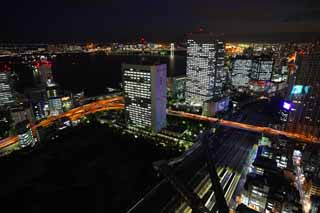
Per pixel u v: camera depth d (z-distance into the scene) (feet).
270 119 595.88
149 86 495.82
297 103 472.44
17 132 510.17
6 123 578.25
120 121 620.49
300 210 247.91
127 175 330.75
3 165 365.20
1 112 600.80
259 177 304.91
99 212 261.65
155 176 329.72
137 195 290.76
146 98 513.04
